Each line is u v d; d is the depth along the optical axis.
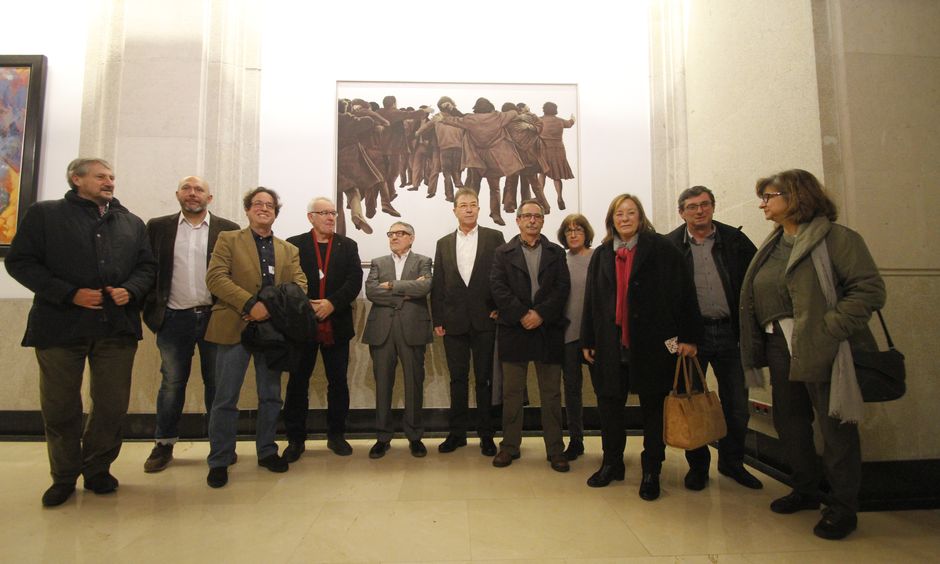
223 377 2.67
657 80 4.09
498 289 2.92
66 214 2.39
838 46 2.59
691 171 4.00
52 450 2.38
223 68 3.90
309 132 3.94
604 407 2.59
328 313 3.04
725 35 3.52
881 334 2.43
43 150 3.79
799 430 2.22
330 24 4.01
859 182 2.51
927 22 2.59
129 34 3.84
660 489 2.44
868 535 2.00
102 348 2.50
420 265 3.37
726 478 2.73
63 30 3.87
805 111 2.71
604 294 2.52
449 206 3.94
